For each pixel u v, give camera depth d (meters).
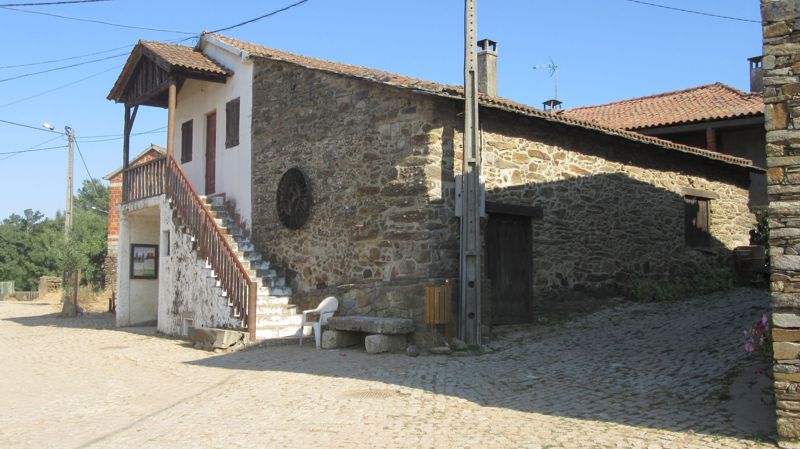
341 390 6.78
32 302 27.83
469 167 9.21
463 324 9.00
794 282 4.65
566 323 10.27
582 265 11.14
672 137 17.42
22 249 41.94
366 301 9.93
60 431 5.71
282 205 11.83
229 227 12.84
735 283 13.46
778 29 4.88
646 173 12.53
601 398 6.13
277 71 12.39
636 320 10.20
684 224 13.28
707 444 4.69
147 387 7.57
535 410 5.80
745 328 8.99
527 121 10.32
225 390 7.11
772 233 4.77
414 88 9.12
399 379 7.21
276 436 5.27
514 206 10.09
